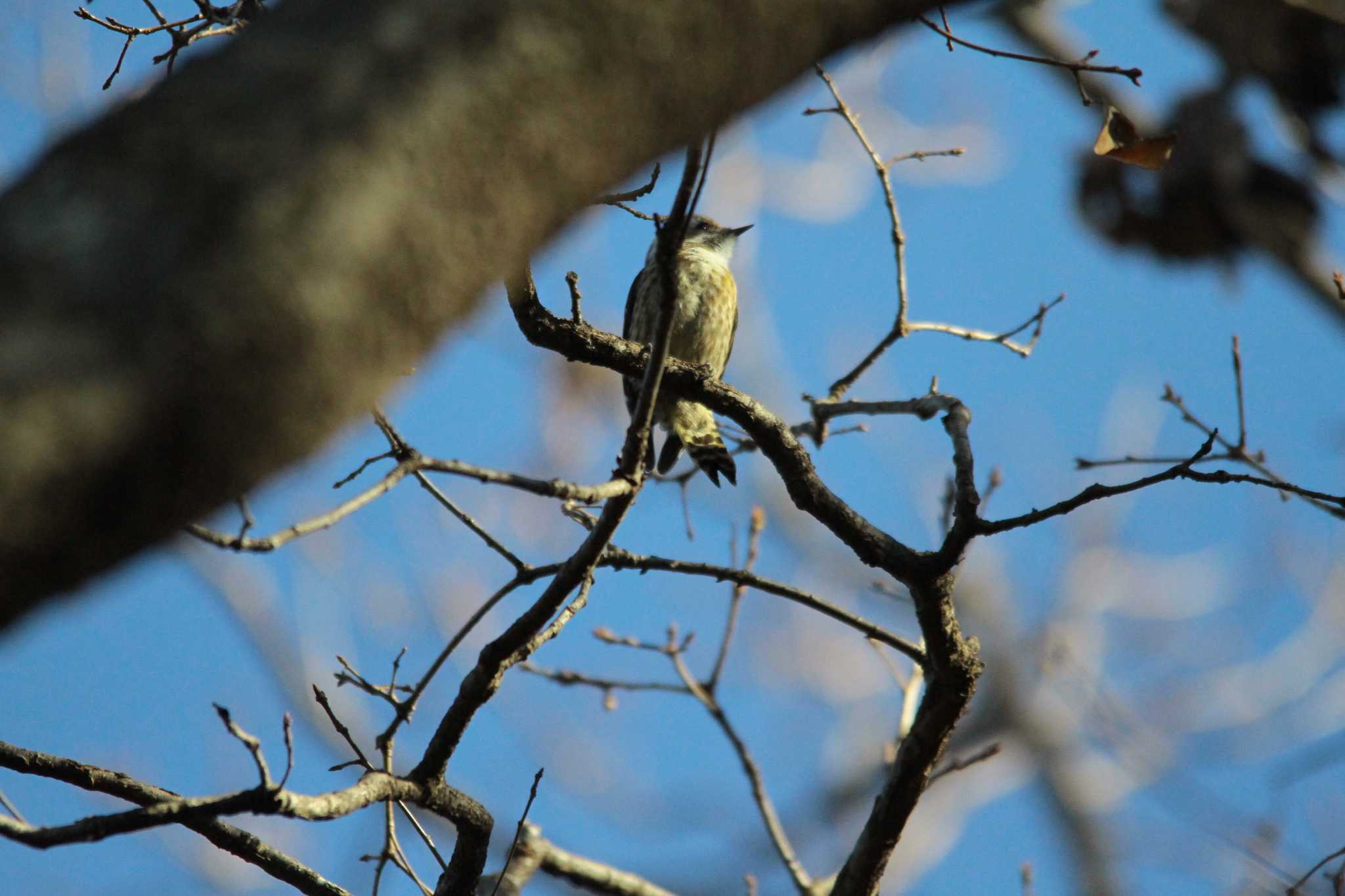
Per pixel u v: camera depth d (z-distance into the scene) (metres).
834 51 3.06
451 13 2.62
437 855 6.75
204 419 2.31
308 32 2.58
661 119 2.81
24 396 2.18
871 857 7.28
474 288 2.62
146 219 2.32
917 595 6.75
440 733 6.43
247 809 5.02
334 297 2.41
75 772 6.23
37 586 2.26
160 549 2.42
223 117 2.44
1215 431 6.15
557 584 6.27
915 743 7.07
